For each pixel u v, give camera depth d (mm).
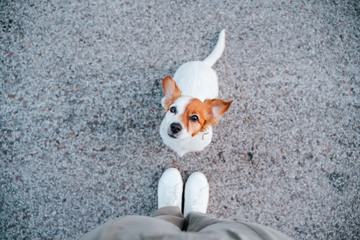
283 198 1413
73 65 1419
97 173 1369
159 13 1468
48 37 1429
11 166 1351
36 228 1326
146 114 1404
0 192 1333
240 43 1476
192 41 1464
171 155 1394
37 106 1387
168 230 830
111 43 1440
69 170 1364
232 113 1431
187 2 1481
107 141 1385
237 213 1389
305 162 1438
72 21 1442
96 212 1353
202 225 1050
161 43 1453
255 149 1423
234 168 1408
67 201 1351
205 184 1354
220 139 1414
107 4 1460
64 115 1389
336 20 1535
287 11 1518
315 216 1415
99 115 1395
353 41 1533
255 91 1453
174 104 1035
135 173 1379
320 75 1495
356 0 1547
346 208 1431
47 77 1406
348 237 1416
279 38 1498
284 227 1398
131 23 1456
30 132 1371
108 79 1418
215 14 1485
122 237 756
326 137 1461
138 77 1426
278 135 1438
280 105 1456
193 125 1025
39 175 1354
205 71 1235
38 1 1443
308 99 1473
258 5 1508
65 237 1330
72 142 1377
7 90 1388
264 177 1416
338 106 1484
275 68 1476
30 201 1340
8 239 1312
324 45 1516
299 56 1496
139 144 1391
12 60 1404
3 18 1423
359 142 1475
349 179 1451
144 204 1365
